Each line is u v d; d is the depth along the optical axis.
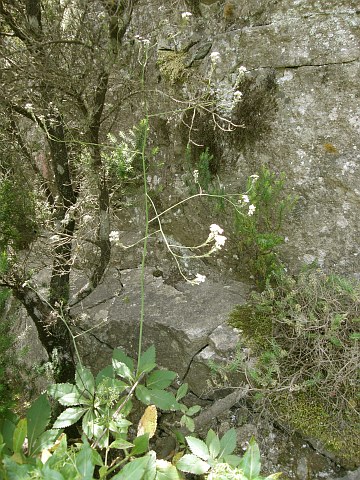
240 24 2.93
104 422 2.14
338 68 2.59
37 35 2.45
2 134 2.79
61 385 2.37
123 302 3.11
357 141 2.59
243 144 2.92
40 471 1.62
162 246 3.38
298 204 2.79
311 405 2.32
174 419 2.74
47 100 2.56
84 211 3.06
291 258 2.86
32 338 3.59
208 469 2.09
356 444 2.19
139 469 1.70
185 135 3.12
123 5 2.60
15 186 2.67
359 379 2.31
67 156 2.81
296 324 2.40
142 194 3.41
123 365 2.37
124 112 3.39
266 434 2.42
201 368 2.69
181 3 3.14
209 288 3.05
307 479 2.28
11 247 2.86
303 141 2.73
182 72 3.08
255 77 2.83
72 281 3.35
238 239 2.91
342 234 2.70
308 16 2.66
